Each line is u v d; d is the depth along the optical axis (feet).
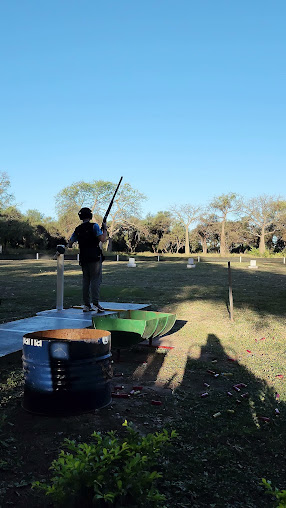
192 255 210.79
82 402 11.36
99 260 23.18
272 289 52.24
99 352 11.66
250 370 17.63
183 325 28.22
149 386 15.34
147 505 6.95
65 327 19.92
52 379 11.21
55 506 7.22
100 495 6.51
